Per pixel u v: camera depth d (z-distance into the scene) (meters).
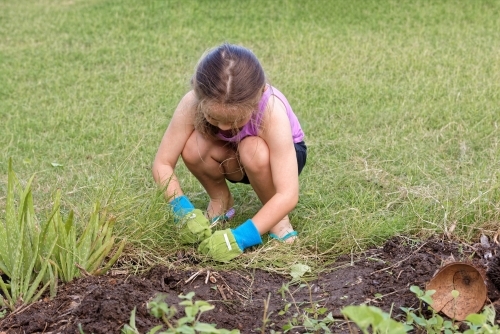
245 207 4.34
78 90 6.77
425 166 4.66
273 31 8.50
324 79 6.74
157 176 3.92
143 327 2.85
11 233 3.17
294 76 6.84
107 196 3.92
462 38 8.07
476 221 3.81
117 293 3.03
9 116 5.98
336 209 4.18
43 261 3.23
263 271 3.54
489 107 5.75
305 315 2.98
